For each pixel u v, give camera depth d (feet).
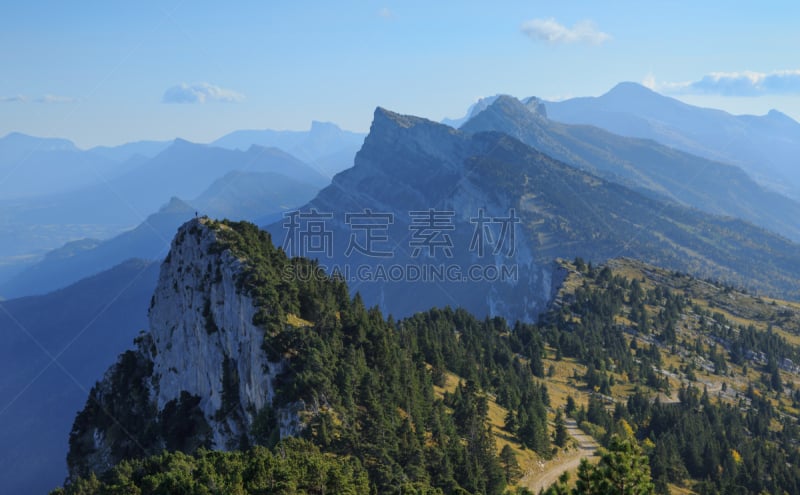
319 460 394.11
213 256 610.24
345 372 492.54
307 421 450.71
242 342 545.03
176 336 644.69
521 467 535.60
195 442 565.12
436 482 440.86
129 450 638.94
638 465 260.83
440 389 633.20
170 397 636.48
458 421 538.88
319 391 471.62
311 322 576.61
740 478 635.25
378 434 444.14
